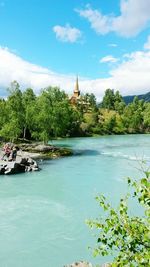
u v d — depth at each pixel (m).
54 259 18.12
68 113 120.75
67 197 30.53
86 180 38.22
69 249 19.33
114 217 7.05
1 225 23.05
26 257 18.39
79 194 31.64
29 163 45.88
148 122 161.50
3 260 18.02
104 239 7.06
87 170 45.03
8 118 76.94
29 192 32.59
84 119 150.38
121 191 32.53
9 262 17.80
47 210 26.45
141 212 25.08
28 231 21.98
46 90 98.81
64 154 61.81
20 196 31.02
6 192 32.59
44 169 46.19
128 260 6.57
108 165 49.25
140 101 191.38
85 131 136.25
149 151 69.44
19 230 22.16
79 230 22.14
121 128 157.00
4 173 42.22
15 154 50.12
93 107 175.00
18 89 80.69
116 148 77.06
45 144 71.56
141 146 82.50
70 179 38.84
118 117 168.62
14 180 38.59
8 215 25.22
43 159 56.28
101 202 7.39
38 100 86.38
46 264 17.58
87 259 18.09
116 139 112.88
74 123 131.50
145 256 6.26
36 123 75.12
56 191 32.88
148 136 132.88
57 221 23.86
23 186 35.31
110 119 151.62
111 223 6.98
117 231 6.83
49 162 52.97
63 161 54.03
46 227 22.69
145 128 166.25
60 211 26.17
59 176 40.84
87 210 26.45
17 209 26.78
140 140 106.88
